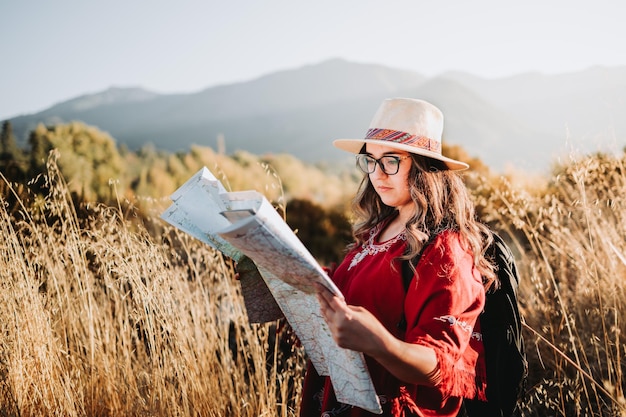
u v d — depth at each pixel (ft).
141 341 8.84
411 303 4.94
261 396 8.00
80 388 7.96
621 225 9.79
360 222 6.67
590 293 8.90
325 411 5.56
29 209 9.73
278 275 4.50
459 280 4.81
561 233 10.07
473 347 5.48
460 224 5.33
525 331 9.64
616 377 8.10
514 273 6.23
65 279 9.15
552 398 8.67
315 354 5.15
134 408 8.02
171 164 37.01
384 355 4.21
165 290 8.32
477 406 5.88
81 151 27.35
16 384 7.67
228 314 9.52
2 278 8.27
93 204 9.90
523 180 15.44
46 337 8.06
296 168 54.13
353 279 5.68
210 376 8.39
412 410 5.05
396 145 5.50
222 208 4.92
